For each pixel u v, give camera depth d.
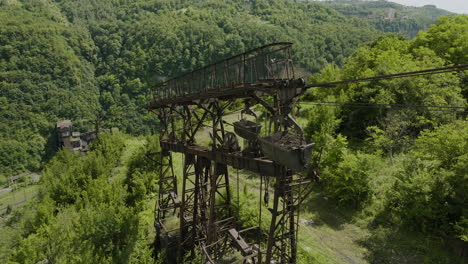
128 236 17.89
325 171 24.17
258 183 27.94
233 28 142.00
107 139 43.75
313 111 29.12
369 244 17.75
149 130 110.12
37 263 18.27
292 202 10.63
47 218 23.83
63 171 36.69
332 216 21.47
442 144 18.48
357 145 30.11
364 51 39.75
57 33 129.88
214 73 12.41
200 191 17.12
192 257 17.61
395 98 27.83
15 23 113.12
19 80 99.75
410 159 20.23
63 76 111.75
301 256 16.27
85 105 110.50
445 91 24.00
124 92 125.06
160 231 20.61
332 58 105.25
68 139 91.00
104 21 172.50
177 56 128.38
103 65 133.75
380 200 21.22
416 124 24.98
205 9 196.62
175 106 18.02
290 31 133.00
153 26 143.12
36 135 92.56
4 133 88.25
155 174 29.92
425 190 17.20
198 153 15.56
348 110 33.59
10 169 81.06
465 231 14.71
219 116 13.12
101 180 28.38
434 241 16.62
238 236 14.95
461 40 30.11
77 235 18.41
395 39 41.31
